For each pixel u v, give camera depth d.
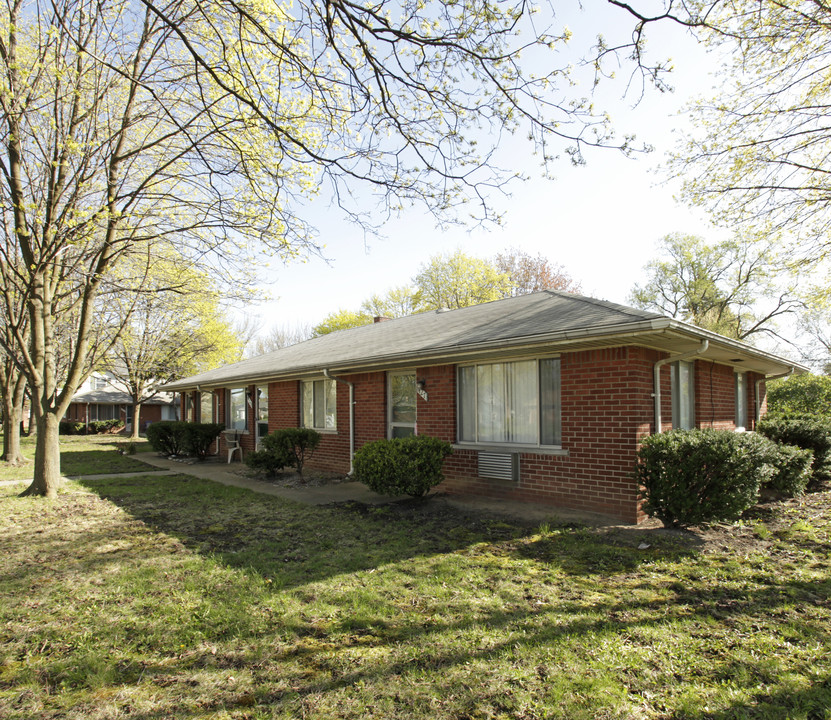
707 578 4.64
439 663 3.18
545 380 8.00
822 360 33.56
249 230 8.36
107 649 3.39
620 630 3.60
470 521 6.92
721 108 10.83
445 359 8.83
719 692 2.84
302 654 3.32
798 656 3.23
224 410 18.28
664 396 7.63
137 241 9.52
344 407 12.11
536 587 4.46
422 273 39.34
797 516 6.96
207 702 2.81
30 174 9.22
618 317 6.27
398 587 4.48
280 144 5.44
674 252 34.94
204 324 26.81
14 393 16.30
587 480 7.27
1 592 4.42
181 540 6.15
